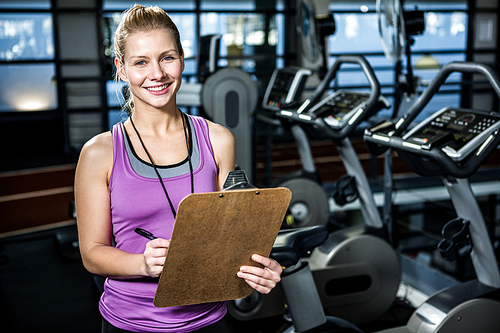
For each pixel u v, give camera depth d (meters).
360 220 4.23
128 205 1.04
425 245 3.33
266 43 9.07
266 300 2.53
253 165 3.94
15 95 7.92
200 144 1.12
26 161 6.59
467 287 2.03
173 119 1.11
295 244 1.50
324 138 2.94
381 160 5.36
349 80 9.39
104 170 1.04
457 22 9.80
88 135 8.16
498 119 1.75
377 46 9.71
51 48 8.00
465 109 1.90
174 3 8.34
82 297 3.06
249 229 0.93
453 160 1.75
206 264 0.94
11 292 3.14
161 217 1.06
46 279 3.34
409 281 3.07
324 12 9.12
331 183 5.32
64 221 4.63
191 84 3.13
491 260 1.98
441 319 1.93
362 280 2.55
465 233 1.98
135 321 1.09
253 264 0.99
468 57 9.89
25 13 7.71
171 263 0.91
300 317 1.67
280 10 9.00
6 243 3.91
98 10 8.02
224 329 1.14
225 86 3.06
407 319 2.64
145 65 1.01
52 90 8.12
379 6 2.56
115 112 8.20
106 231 1.06
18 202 4.43
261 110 4.07
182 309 1.09
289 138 7.24
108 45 8.18
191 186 1.08
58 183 5.04
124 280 1.09
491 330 2.00
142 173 1.05
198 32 8.50
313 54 3.38
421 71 6.94
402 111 2.66
